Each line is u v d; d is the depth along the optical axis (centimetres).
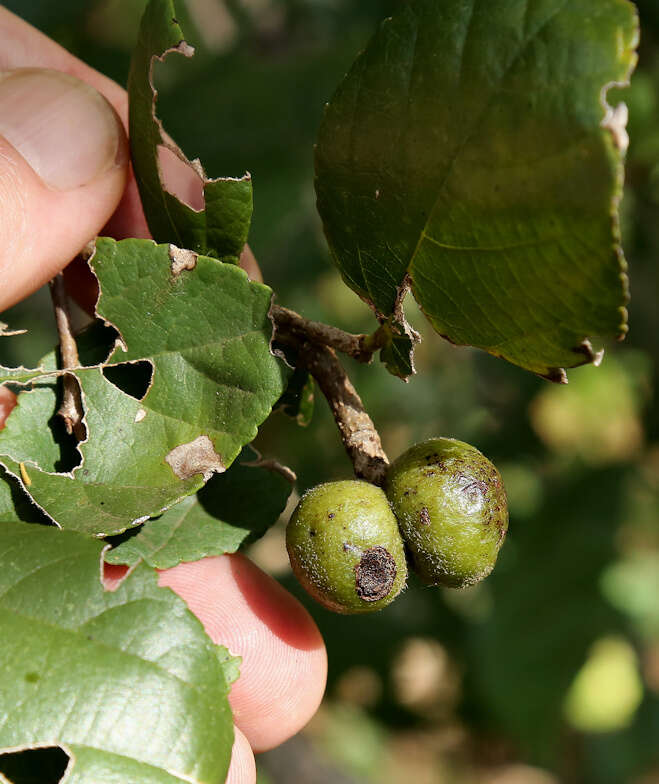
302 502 19
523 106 17
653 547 38
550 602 34
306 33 33
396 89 18
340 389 19
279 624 22
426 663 41
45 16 27
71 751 17
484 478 19
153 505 18
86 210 21
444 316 18
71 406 19
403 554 19
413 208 18
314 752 44
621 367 39
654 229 32
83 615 18
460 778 52
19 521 18
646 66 28
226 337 19
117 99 24
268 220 28
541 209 17
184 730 17
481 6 17
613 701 40
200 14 35
